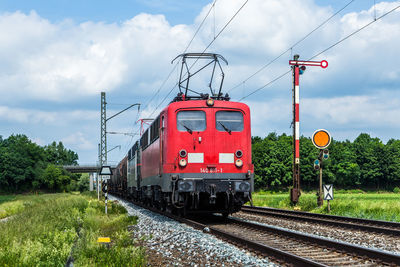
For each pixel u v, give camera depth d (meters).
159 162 16.91
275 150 116.81
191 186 14.73
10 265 8.18
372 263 8.08
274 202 28.27
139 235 12.89
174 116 15.34
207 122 15.38
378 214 17.39
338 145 133.62
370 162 130.25
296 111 24.25
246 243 9.91
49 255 9.21
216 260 8.56
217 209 16.27
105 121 39.09
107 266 7.99
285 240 10.99
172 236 11.99
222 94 17.05
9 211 30.67
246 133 15.67
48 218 17.06
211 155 15.24
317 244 10.02
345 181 128.25
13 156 129.25
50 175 133.88
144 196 25.58
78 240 10.73
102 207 26.56
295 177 24.19
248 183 15.09
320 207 21.05
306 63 24.47
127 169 38.72
